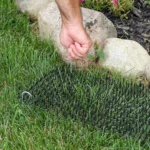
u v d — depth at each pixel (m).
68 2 3.22
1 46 4.56
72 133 3.81
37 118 3.91
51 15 4.64
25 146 3.68
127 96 4.09
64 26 3.40
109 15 4.97
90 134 3.78
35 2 4.97
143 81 4.29
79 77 4.27
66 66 4.41
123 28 4.83
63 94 4.13
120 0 4.94
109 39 4.50
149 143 3.68
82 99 4.07
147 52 4.48
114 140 3.74
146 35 4.75
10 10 4.96
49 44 4.56
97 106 4.00
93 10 4.64
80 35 3.36
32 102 4.02
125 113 3.95
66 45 3.48
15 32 4.80
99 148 3.68
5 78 4.29
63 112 3.96
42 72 4.28
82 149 3.66
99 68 4.39
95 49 4.42
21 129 3.82
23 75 4.30
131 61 4.31
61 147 3.66
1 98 4.06
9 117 3.92
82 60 4.39
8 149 3.68
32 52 4.48
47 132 3.81
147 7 5.02
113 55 4.36
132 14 4.96
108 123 3.87
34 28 4.91
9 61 4.41
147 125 3.84
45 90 4.16
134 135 3.76
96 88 4.12
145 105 4.01
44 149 3.66
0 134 3.81
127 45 4.41
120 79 4.23
